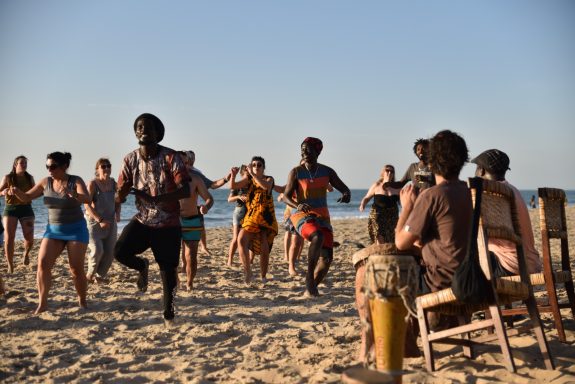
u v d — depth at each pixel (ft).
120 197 19.13
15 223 31.91
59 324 19.08
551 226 16.07
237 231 34.24
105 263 26.78
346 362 14.57
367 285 10.59
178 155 18.66
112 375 14.10
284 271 32.94
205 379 13.75
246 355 15.67
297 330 18.29
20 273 30.99
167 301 18.80
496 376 13.17
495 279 12.85
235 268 33.73
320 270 24.62
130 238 18.83
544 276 15.81
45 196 20.65
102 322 19.51
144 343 16.81
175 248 18.81
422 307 13.51
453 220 13.39
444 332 13.56
